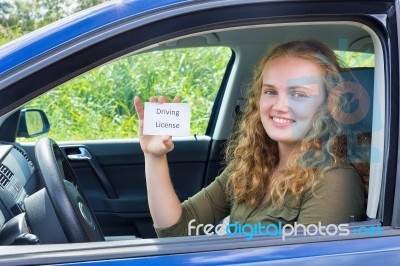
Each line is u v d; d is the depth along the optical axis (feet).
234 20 5.32
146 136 6.50
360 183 6.13
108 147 11.18
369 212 5.79
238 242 5.39
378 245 5.43
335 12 5.51
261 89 6.95
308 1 5.42
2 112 4.94
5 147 8.14
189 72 11.12
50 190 6.26
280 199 6.47
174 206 6.72
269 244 5.39
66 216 6.10
